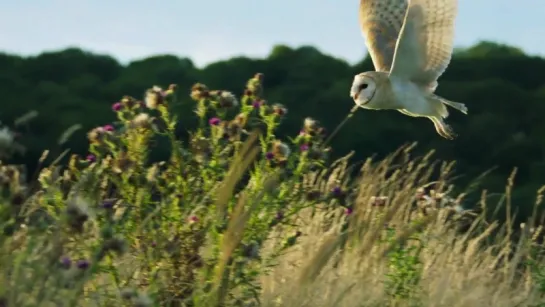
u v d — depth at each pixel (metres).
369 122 40.22
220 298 12.37
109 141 12.69
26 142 32.91
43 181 12.25
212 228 12.55
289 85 44.69
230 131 12.88
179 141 12.84
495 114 42.59
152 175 12.68
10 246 10.73
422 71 15.22
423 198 16.12
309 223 15.27
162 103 12.78
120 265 12.52
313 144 12.91
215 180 12.82
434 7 14.64
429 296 14.29
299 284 11.88
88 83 45.56
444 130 15.35
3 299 10.10
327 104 41.84
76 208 10.55
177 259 12.66
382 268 14.36
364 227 13.85
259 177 12.70
